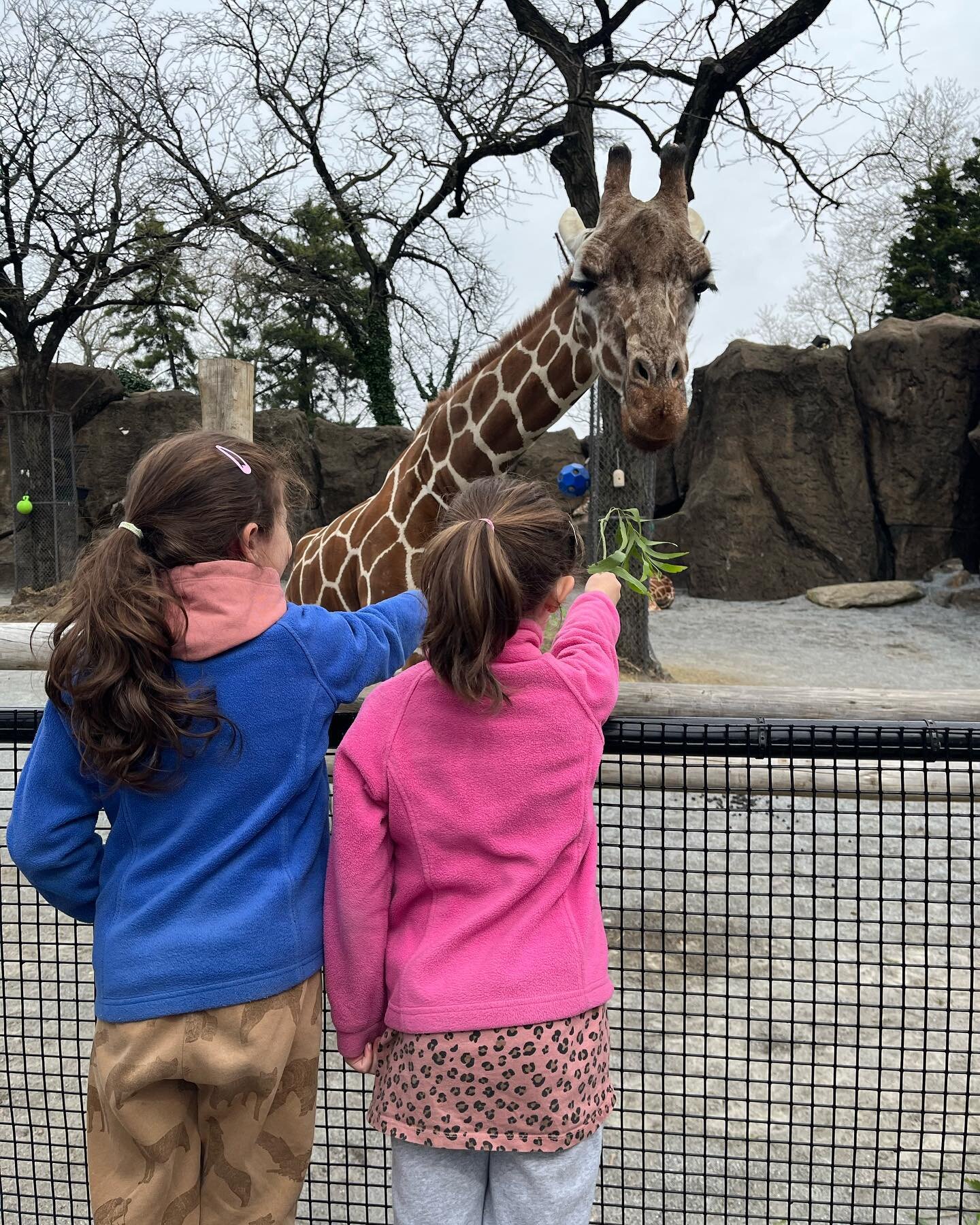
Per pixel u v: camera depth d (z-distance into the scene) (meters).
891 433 13.05
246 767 1.27
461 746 1.27
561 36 9.50
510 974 1.23
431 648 1.25
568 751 1.29
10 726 1.77
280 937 1.28
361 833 1.28
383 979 1.33
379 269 16.05
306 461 15.67
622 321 2.74
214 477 1.29
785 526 13.45
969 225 23.00
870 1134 2.46
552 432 15.81
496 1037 1.22
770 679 9.24
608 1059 1.35
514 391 3.19
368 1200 2.05
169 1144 1.28
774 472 13.37
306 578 4.02
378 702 1.32
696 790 2.15
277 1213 1.37
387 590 3.48
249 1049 1.25
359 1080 2.67
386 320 16.67
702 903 3.75
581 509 9.76
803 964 3.28
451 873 1.28
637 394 2.70
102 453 15.76
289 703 1.30
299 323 22.00
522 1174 1.25
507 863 1.28
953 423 12.91
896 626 11.74
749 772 1.86
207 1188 1.34
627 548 2.21
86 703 1.19
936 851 4.25
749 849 1.85
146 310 18.72
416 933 1.30
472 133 11.20
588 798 1.33
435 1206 1.25
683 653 10.56
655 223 2.74
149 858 1.28
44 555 14.09
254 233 14.13
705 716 2.11
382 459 16.16
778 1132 2.45
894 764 2.18
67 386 15.34
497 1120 1.22
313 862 1.36
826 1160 2.35
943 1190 2.03
